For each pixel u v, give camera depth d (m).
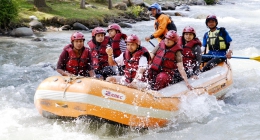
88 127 5.25
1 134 5.10
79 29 16.62
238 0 36.62
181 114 5.63
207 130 5.39
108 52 6.16
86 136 5.08
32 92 7.44
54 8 18.77
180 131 5.36
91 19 17.59
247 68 9.71
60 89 5.16
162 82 5.96
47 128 5.36
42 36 14.42
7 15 14.34
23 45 12.45
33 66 9.80
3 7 14.19
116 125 5.09
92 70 6.00
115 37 6.70
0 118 5.76
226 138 5.09
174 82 6.37
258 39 14.27
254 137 5.08
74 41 5.70
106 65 6.68
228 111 6.22
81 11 19.02
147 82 5.95
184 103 5.71
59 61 5.85
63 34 15.16
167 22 7.62
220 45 7.63
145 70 5.66
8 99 6.89
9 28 14.83
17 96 7.12
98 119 4.95
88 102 4.86
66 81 5.24
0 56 10.72
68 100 5.03
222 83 6.87
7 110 6.19
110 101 4.94
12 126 5.41
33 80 8.43
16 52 11.34
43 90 5.36
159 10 7.71
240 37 14.81
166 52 5.99
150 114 5.21
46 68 9.60
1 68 9.42
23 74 8.93
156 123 5.31
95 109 4.88
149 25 19.17
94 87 4.93
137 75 5.43
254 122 5.65
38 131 5.23
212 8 28.41
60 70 5.81
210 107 6.22
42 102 5.34
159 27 7.62
